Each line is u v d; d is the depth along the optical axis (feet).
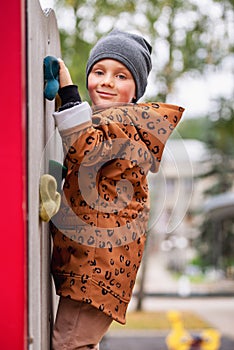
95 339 9.05
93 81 9.80
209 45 36.70
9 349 7.39
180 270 116.57
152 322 54.03
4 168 7.43
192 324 52.80
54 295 10.49
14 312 7.41
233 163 93.25
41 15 9.05
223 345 40.98
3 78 7.48
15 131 7.45
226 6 35.73
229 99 47.75
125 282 9.15
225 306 68.44
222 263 95.50
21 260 7.42
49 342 9.52
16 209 7.44
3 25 7.50
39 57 8.66
